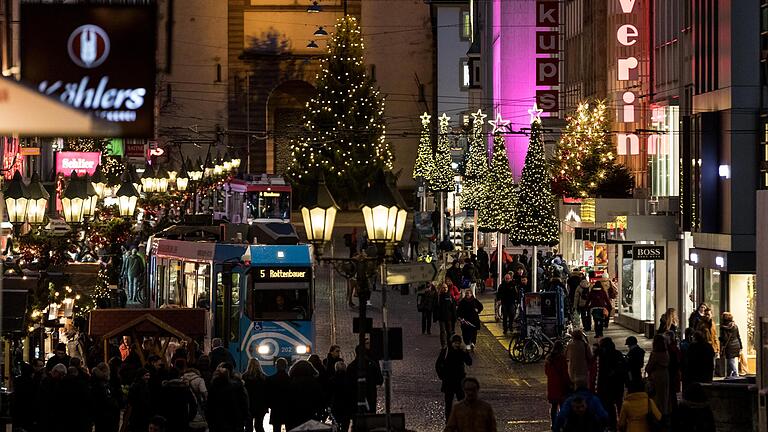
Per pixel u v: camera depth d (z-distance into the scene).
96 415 43.62
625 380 49.12
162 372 43.19
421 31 190.25
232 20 186.88
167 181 91.62
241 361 68.00
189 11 186.50
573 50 127.38
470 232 144.25
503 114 161.62
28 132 22.78
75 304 65.62
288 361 67.88
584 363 49.41
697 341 54.34
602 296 82.50
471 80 189.00
